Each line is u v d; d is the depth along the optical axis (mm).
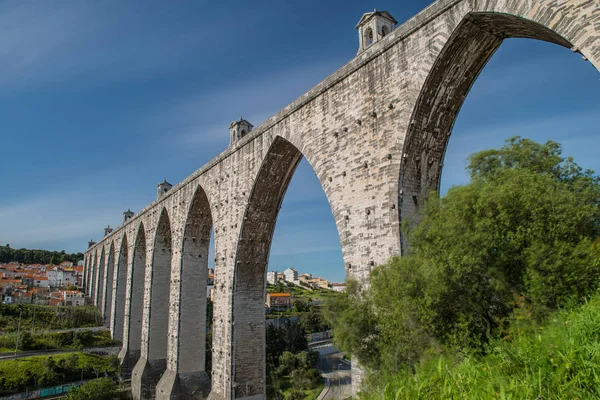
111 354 68562
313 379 54875
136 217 64938
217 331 37188
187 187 46750
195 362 43688
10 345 72562
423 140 21344
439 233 14750
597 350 8516
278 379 52844
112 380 60031
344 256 23531
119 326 76375
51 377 59469
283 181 35281
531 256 13008
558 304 12461
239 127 40594
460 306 13867
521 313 12914
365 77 23688
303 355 60156
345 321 15789
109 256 89438
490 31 18922
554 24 14977
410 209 20969
